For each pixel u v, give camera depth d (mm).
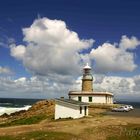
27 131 36250
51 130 36219
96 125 39844
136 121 44625
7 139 31688
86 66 81375
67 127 38438
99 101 75625
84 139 32156
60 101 54406
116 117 51031
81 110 54438
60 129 36875
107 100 78188
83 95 76625
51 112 62625
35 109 74688
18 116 70188
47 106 73062
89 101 76188
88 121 43844
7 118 71875
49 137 31875
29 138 31766
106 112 64938
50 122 48406
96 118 48250
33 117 58219
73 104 53375
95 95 75938
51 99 78375
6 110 105750
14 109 110875
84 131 35750
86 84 80562
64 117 53906
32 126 40781
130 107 76625
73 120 46594
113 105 74125
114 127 38094
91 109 71125
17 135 33594
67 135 33188
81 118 51281
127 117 51438
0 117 77938
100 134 34375
